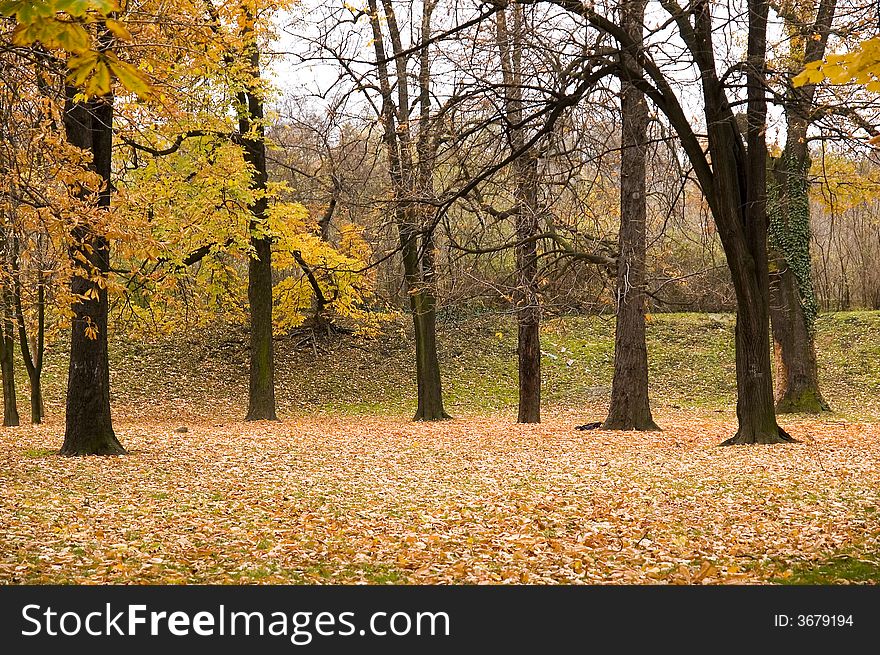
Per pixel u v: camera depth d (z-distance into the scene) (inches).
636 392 802.8
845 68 205.6
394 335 1419.8
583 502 409.4
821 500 395.9
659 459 562.3
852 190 672.4
